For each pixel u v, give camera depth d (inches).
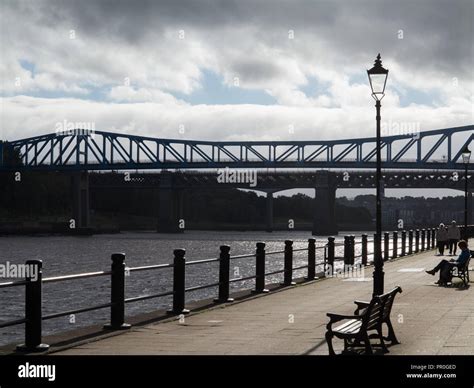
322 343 509.4
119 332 556.1
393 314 657.0
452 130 7145.7
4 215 7785.4
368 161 7475.4
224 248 756.6
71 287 1857.8
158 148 7726.4
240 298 790.5
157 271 2476.6
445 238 1667.1
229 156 7755.9
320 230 7751.0
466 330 560.7
